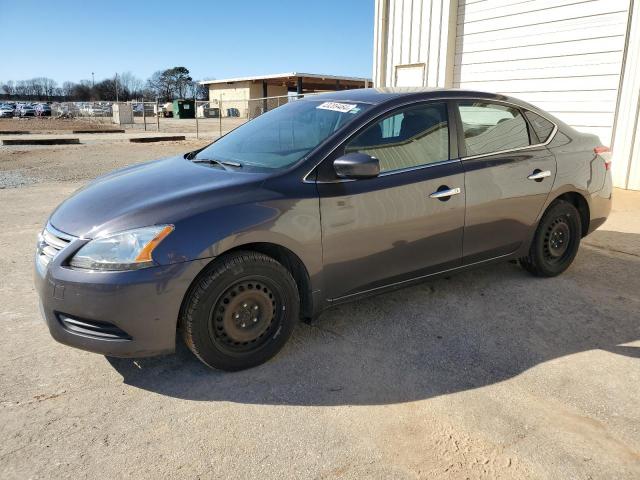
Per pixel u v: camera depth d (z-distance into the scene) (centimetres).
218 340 299
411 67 1223
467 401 282
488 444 248
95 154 1628
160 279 272
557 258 459
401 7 1227
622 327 369
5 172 1194
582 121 884
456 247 385
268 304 311
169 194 303
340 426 261
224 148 395
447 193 369
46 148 1836
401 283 370
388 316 385
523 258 451
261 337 313
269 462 236
